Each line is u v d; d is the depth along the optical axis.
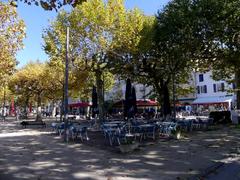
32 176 9.82
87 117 48.66
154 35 28.06
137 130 20.09
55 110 72.81
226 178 9.45
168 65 30.22
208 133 22.42
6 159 12.89
